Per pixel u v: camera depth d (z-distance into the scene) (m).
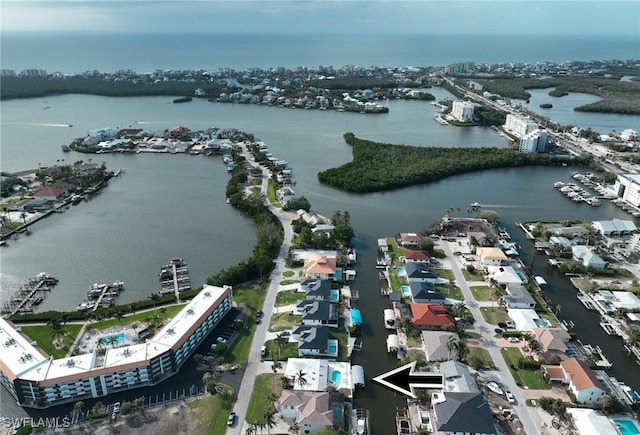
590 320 193.12
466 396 141.88
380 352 173.25
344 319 191.88
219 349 169.25
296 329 180.25
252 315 193.50
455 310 194.12
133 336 179.62
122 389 154.00
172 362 159.38
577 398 148.62
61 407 146.75
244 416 142.50
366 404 149.12
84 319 190.62
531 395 151.62
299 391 149.00
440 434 135.88
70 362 152.50
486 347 174.75
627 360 170.38
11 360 152.88
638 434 136.62
